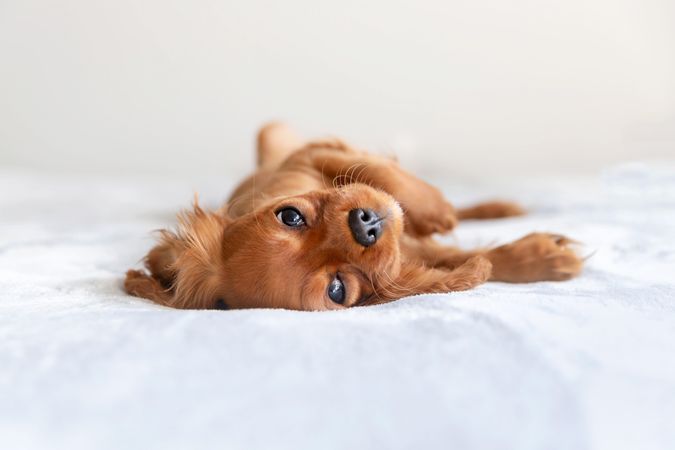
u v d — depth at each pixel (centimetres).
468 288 41
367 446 22
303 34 138
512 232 58
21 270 47
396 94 140
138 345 28
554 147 139
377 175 51
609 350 28
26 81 135
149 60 137
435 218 53
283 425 23
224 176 136
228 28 137
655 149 135
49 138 138
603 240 52
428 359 27
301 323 31
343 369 26
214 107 140
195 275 42
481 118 140
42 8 133
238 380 25
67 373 26
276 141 74
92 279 44
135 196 100
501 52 137
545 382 25
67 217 82
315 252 40
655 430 23
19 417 24
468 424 23
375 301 42
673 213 62
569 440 23
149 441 23
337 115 141
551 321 30
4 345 29
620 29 135
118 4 134
